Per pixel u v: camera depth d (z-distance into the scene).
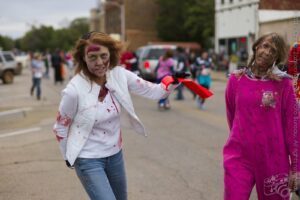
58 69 25.73
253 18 34.31
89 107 3.40
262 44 3.47
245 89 3.53
